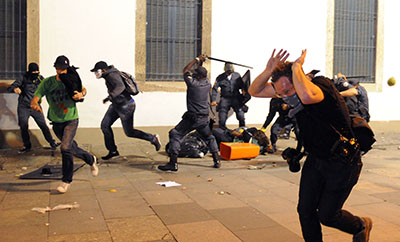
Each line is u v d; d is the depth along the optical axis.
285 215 4.29
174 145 6.41
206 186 5.55
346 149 2.67
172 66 9.42
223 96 9.07
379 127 10.88
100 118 8.75
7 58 8.43
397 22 11.07
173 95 9.22
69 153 5.08
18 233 3.74
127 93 7.12
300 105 2.68
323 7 10.21
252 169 6.70
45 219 4.14
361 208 4.55
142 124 9.05
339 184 2.70
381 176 6.23
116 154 7.42
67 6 8.48
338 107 2.63
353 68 10.86
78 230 3.82
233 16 9.55
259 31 9.73
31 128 8.39
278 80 2.67
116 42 8.80
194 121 6.39
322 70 10.30
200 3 9.48
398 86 11.07
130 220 4.11
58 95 5.06
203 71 6.44
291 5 9.95
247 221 4.09
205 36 9.39
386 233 3.76
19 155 7.64
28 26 8.28
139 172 6.42
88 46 8.63
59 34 8.46
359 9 10.80
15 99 8.25
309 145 2.74
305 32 10.09
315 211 2.85
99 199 4.88
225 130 8.34
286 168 6.79
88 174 6.25
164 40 9.33
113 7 8.73
